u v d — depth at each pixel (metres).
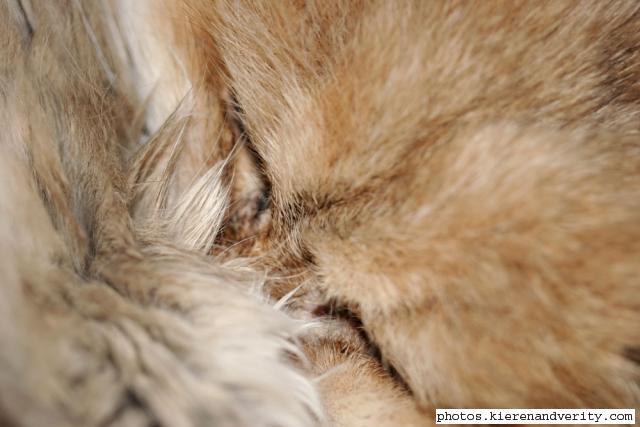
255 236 0.47
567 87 0.44
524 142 0.43
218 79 0.47
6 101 0.43
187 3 0.46
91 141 0.45
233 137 0.47
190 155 0.47
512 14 0.44
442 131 0.44
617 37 0.44
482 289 0.43
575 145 0.43
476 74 0.44
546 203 0.43
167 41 0.47
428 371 0.44
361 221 0.45
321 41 0.45
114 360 0.41
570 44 0.44
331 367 0.45
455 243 0.43
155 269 0.43
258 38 0.46
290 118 0.46
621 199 0.43
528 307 0.43
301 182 0.46
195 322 0.42
